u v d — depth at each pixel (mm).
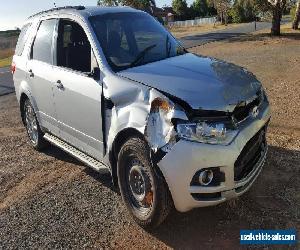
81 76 4891
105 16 5219
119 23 5223
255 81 4527
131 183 4273
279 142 6191
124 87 4238
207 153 3650
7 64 25250
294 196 4641
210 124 3711
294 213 4320
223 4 56969
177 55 5129
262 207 4469
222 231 4125
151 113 3865
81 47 4961
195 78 4121
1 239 4352
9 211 4930
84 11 5289
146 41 5199
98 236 4242
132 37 5156
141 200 4191
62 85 5227
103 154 4715
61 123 5562
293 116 7434
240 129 3883
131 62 4707
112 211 4695
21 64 6590
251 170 4141
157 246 3990
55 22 5688
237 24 59188
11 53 44625
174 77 4141
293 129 6730
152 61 4828
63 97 5273
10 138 7723
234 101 3879
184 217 4402
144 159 3918
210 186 3752
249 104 4086
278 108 8047
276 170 5270
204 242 3982
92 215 4648
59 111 5508
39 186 5523
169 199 3873
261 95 4488
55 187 5441
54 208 4883
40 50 6039
